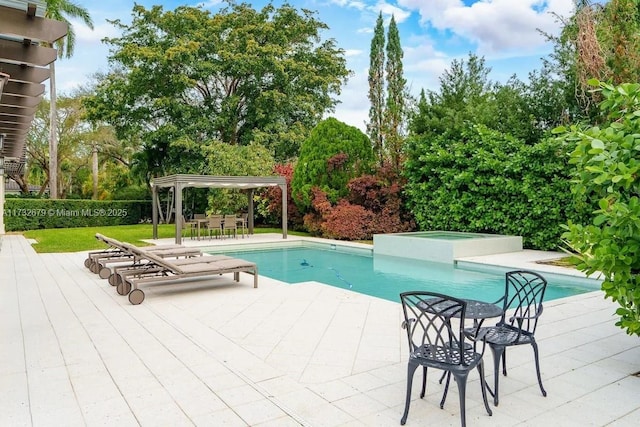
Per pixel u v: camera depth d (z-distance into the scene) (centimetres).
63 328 474
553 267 862
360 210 1489
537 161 1093
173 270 633
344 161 1605
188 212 2414
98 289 687
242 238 1556
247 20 2327
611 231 318
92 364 367
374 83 2117
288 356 386
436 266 1018
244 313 537
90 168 3177
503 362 343
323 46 2547
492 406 291
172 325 485
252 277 802
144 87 2250
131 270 672
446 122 1392
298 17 2420
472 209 1284
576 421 270
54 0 2195
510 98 1267
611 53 930
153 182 1494
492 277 877
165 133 2242
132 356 386
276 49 2194
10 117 702
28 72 455
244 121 2491
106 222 2234
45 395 307
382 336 443
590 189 355
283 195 1521
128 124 2355
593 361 373
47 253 1141
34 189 3384
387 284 824
